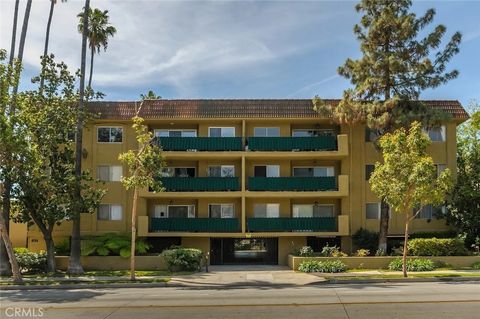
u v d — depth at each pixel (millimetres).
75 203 27609
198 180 33594
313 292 18625
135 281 23891
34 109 27422
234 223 33188
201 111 34000
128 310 14422
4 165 25375
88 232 33688
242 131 34375
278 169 34938
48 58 28062
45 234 28797
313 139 33625
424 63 29938
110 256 30578
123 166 34188
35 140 27297
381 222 30953
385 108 29922
